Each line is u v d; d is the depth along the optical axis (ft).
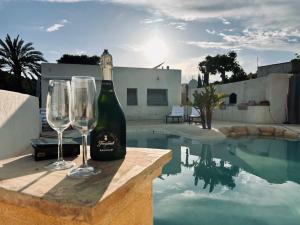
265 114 43.47
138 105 53.36
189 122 46.37
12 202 2.35
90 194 2.22
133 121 50.83
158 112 54.65
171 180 17.44
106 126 3.42
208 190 15.55
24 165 3.25
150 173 3.28
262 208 13.08
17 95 14.85
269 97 44.11
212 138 31.73
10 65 73.31
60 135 3.39
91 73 48.83
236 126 36.94
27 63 74.54
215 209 12.96
